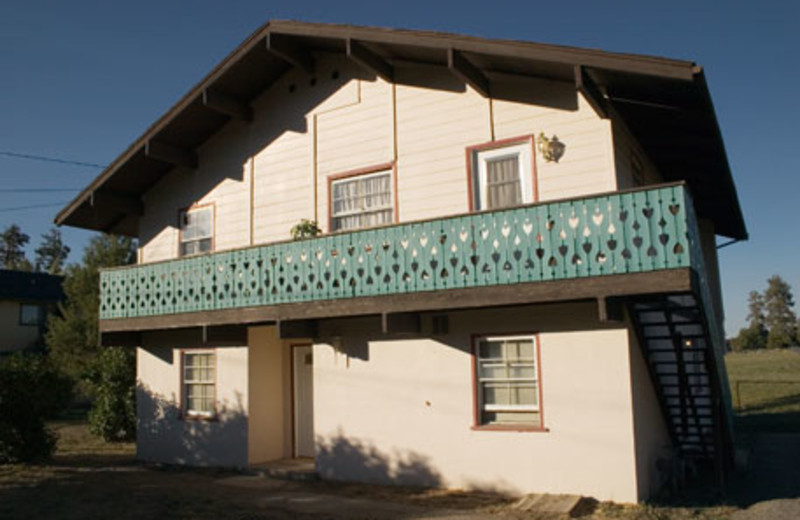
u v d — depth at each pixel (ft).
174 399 50.26
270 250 41.73
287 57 44.80
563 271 31.37
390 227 36.96
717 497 33.76
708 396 37.50
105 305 50.80
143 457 51.34
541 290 31.83
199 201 51.67
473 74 37.65
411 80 42.42
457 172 39.93
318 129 46.21
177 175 53.21
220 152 50.98
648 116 37.27
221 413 47.29
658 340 39.58
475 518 29.91
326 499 35.12
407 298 35.78
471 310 37.32
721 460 34.88
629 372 32.50
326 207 45.03
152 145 48.83
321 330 42.52
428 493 36.04
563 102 36.96
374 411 39.93
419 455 38.09
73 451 55.62
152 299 47.65
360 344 40.88
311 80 47.06
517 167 38.22
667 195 29.22
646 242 29.50
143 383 52.47
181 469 46.75
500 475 35.40
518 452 35.01
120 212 55.57
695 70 29.25
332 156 45.32
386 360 39.86
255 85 48.42
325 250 39.29
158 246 53.62
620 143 37.29
